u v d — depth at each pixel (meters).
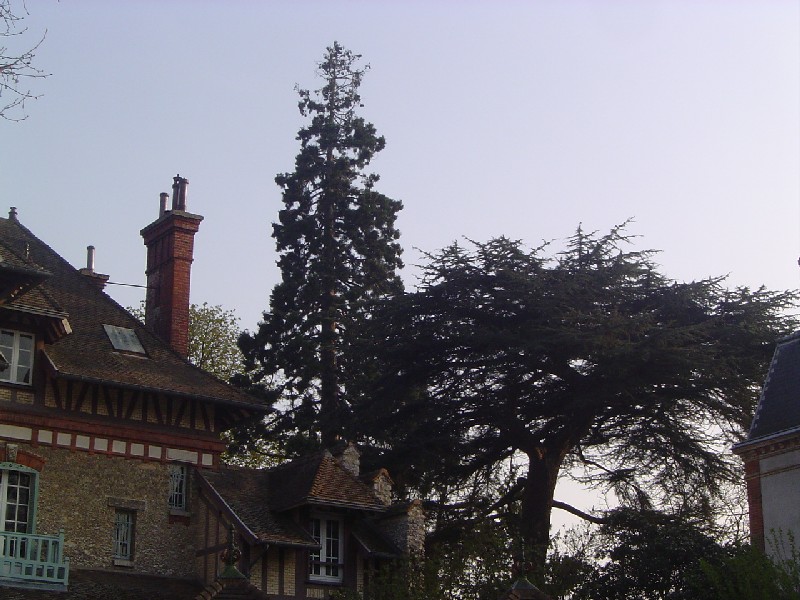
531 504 39.28
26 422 28.47
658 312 39.47
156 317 34.62
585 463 41.88
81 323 31.72
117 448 29.83
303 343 46.97
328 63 52.47
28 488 28.30
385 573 30.05
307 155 50.56
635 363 36.91
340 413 43.44
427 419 39.84
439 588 29.48
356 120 51.34
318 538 30.66
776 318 39.22
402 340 39.91
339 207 50.09
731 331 38.28
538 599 23.78
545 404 39.72
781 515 30.11
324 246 49.38
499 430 40.72
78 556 28.48
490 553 32.06
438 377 40.81
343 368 47.19
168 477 30.55
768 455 30.94
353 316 46.12
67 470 28.91
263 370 48.22
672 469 40.00
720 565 31.56
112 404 30.05
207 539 30.17
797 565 27.61
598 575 34.41
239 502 30.34
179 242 34.84
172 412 31.02
